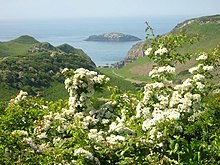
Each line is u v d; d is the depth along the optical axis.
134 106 8.92
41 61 82.75
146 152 6.35
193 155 6.30
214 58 8.84
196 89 7.66
